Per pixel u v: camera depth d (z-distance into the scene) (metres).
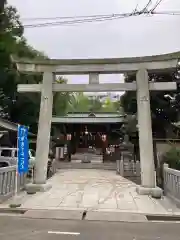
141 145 11.20
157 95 19.27
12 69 21.20
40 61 12.32
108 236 5.53
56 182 14.17
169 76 18.39
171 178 9.98
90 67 12.18
